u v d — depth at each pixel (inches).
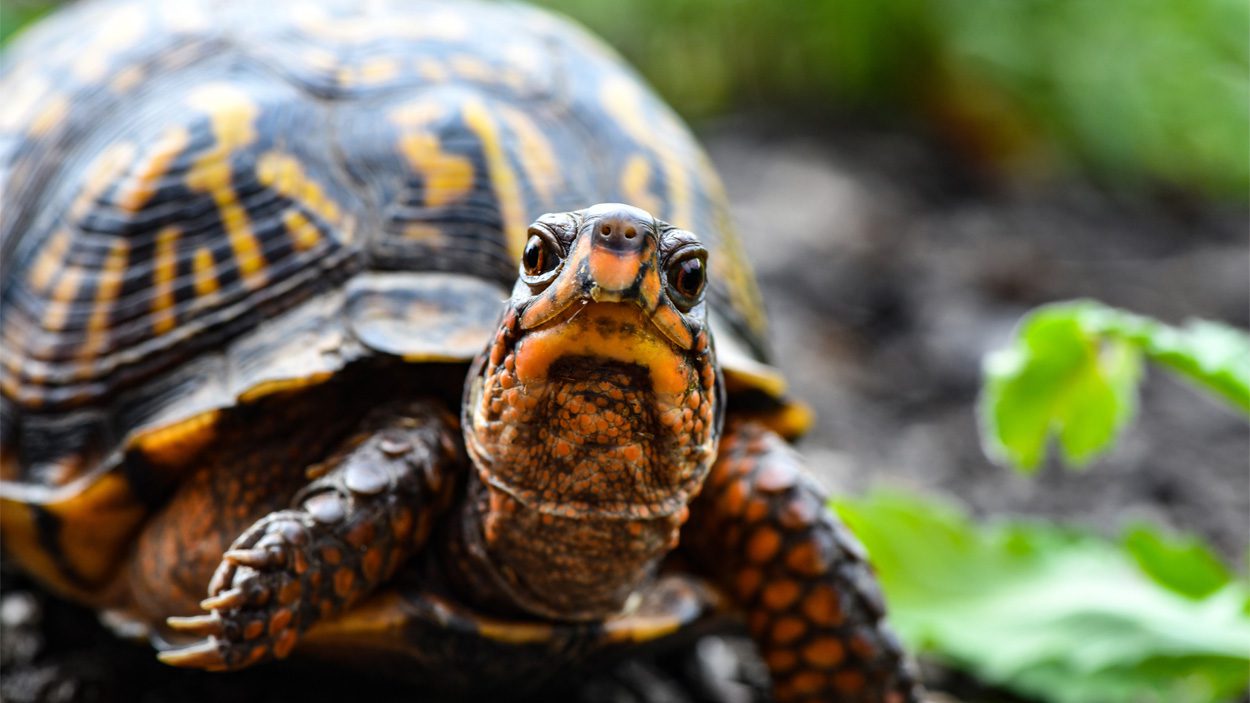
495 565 18.1
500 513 17.7
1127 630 20.8
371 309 18.6
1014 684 21.1
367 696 19.6
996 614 21.3
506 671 18.6
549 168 19.5
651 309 16.8
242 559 17.6
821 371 34.1
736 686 21.3
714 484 18.9
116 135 19.7
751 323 20.2
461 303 18.7
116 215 19.2
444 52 19.9
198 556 18.5
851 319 37.5
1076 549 21.9
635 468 17.4
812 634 18.9
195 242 19.0
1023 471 21.7
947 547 21.6
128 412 18.8
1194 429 32.9
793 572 18.8
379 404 18.5
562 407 17.1
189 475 18.6
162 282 19.0
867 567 18.9
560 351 16.9
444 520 18.4
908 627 21.1
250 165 19.2
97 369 19.0
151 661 19.8
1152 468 30.0
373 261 18.9
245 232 19.0
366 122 19.4
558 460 17.4
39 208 19.8
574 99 20.1
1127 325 20.7
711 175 21.0
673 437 17.3
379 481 17.9
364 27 20.1
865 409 32.6
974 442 31.2
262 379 18.3
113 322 19.0
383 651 18.5
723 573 19.1
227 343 18.8
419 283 18.8
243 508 18.5
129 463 18.6
